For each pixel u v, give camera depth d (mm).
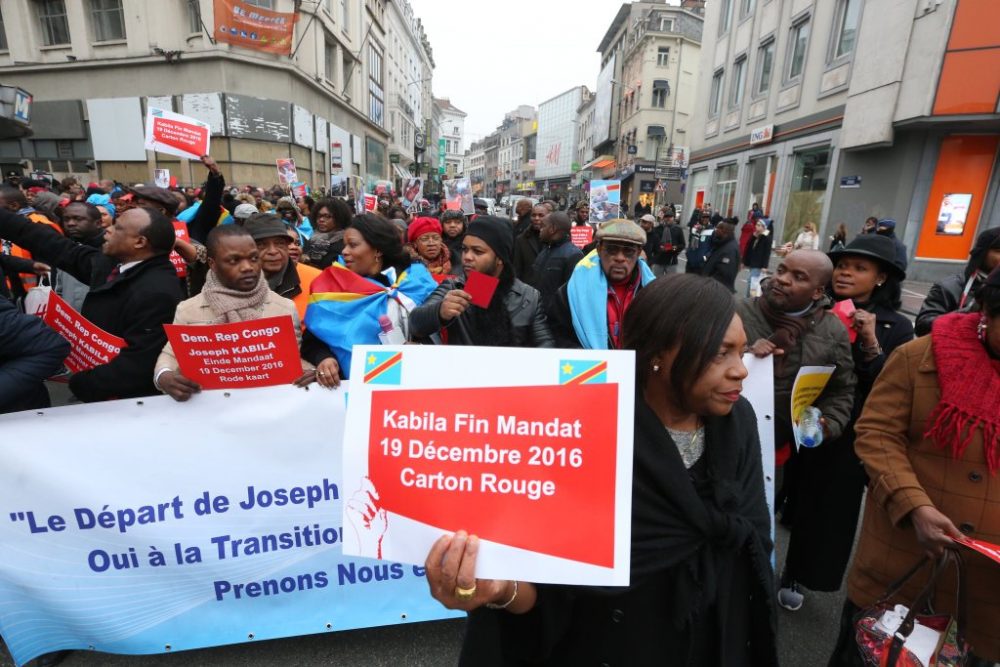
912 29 11578
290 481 2105
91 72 18922
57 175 20281
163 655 2227
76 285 4457
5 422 1923
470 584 929
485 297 2186
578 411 951
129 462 2002
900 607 1519
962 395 1470
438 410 968
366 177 31797
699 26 38188
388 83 39125
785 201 17156
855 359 2326
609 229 2863
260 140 18766
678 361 1033
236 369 2002
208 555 2102
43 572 2014
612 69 47062
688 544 1084
